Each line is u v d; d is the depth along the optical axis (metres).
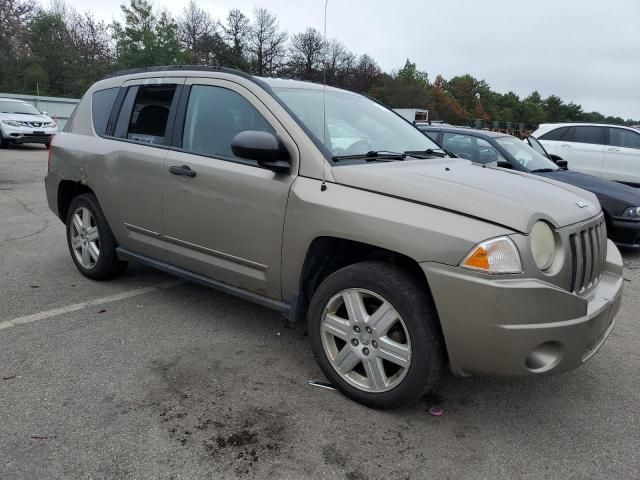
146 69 4.44
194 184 3.67
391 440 2.72
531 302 2.49
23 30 48.44
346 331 3.01
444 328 2.64
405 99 73.56
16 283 4.82
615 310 3.04
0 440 2.59
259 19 61.44
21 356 3.45
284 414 2.90
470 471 2.52
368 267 2.88
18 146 19.53
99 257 4.70
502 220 2.58
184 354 3.57
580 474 2.53
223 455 2.55
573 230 2.81
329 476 2.44
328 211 2.98
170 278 5.11
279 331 3.99
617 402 3.20
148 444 2.60
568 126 11.46
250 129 3.48
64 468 2.41
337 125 3.61
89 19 54.03
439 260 2.61
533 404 3.14
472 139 7.71
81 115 4.93
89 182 4.56
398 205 2.80
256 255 3.39
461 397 3.19
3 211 8.09
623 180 10.67
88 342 3.69
